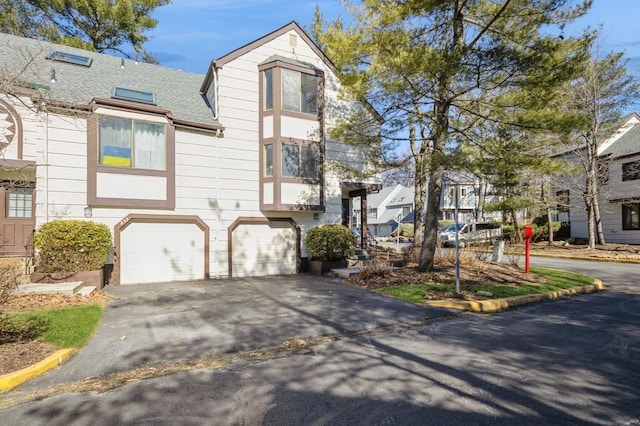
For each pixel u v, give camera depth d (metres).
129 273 10.88
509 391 3.69
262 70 13.14
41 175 9.66
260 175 13.15
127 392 3.75
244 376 4.15
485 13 9.22
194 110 12.80
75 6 18.08
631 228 19.44
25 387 3.87
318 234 13.14
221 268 12.34
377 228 44.34
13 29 15.81
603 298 8.54
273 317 6.79
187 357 4.79
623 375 4.07
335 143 14.62
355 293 9.09
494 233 22.64
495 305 7.49
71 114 9.73
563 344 5.18
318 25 12.91
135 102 11.42
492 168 9.51
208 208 12.19
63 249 9.22
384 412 3.29
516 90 9.70
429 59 8.36
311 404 3.46
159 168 11.29
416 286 9.19
